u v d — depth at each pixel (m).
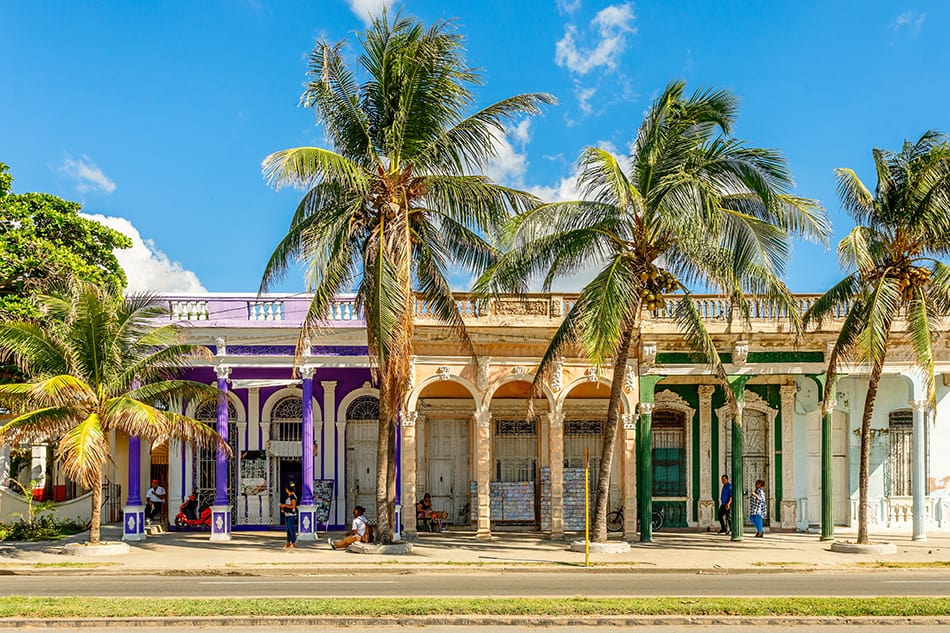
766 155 20.11
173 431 20.94
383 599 13.19
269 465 27.58
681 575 18.16
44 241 25.58
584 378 24.14
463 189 19.97
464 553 21.00
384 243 19.95
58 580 17.00
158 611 12.05
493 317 23.70
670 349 24.47
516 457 28.41
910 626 11.80
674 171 20.09
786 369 24.67
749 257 19.11
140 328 22.22
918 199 20.39
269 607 12.37
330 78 20.22
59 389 19.30
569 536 25.44
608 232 20.52
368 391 28.08
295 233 20.47
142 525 23.91
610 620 11.79
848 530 26.81
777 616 12.00
